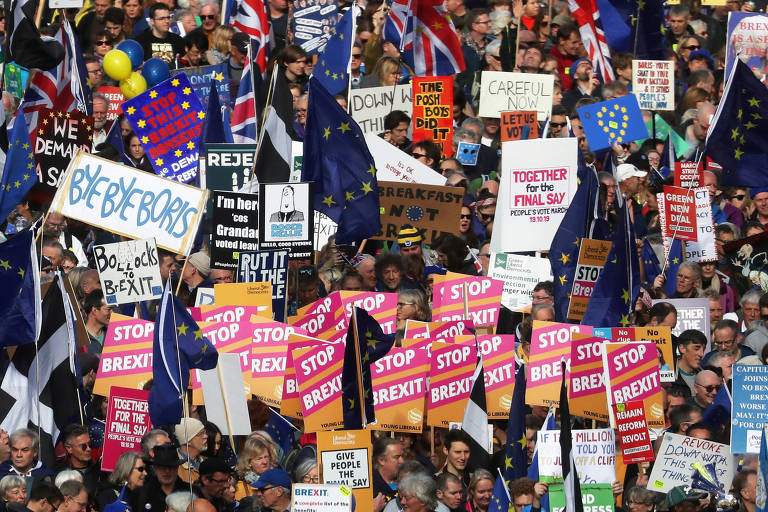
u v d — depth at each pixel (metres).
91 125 52.59
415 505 37.88
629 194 59.44
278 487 38.66
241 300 45.59
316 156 49.75
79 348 45.88
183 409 41.75
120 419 41.91
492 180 56.88
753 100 54.25
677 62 73.56
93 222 47.19
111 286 45.25
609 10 70.44
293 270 48.91
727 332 48.25
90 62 61.78
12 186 48.84
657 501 41.12
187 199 47.22
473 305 47.81
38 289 43.19
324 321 44.91
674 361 48.12
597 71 70.00
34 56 55.66
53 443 43.34
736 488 40.69
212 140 52.62
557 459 39.81
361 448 39.59
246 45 60.88
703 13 77.94
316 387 41.38
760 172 54.97
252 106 56.62
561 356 44.53
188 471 40.25
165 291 41.38
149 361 43.97
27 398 43.44
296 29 65.25
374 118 59.34
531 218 51.19
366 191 50.06
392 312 45.88
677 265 54.81
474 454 42.06
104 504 39.88
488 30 68.44
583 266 48.72
